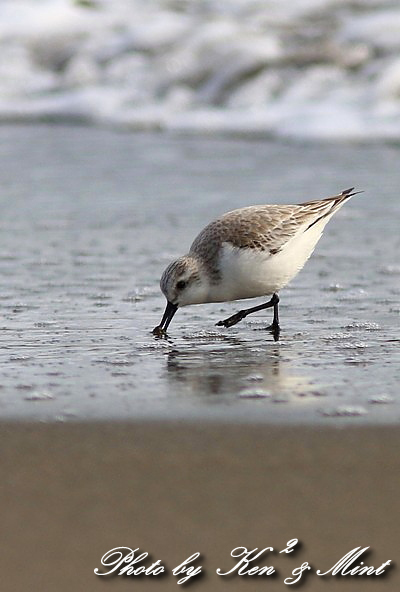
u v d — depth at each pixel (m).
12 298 12.68
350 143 23.33
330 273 13.81
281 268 11.46
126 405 8.83
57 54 30.08
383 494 6.87
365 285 13.23
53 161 21.94
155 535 6.34
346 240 15.54
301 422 8.33
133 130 25.69
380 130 23.83
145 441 7.90
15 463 7.46
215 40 28.75
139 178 20.12
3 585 5.79
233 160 21.86
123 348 10.80
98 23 30.73
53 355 10.52
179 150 23.14
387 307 12.30
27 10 30.88
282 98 26.47
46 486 7.04
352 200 17.98
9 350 10.69
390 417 8.44
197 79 28.12
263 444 7.80
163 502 6.77
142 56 29.19
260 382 9.58
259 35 28.77
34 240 15.57
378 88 25.86
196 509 6.68
